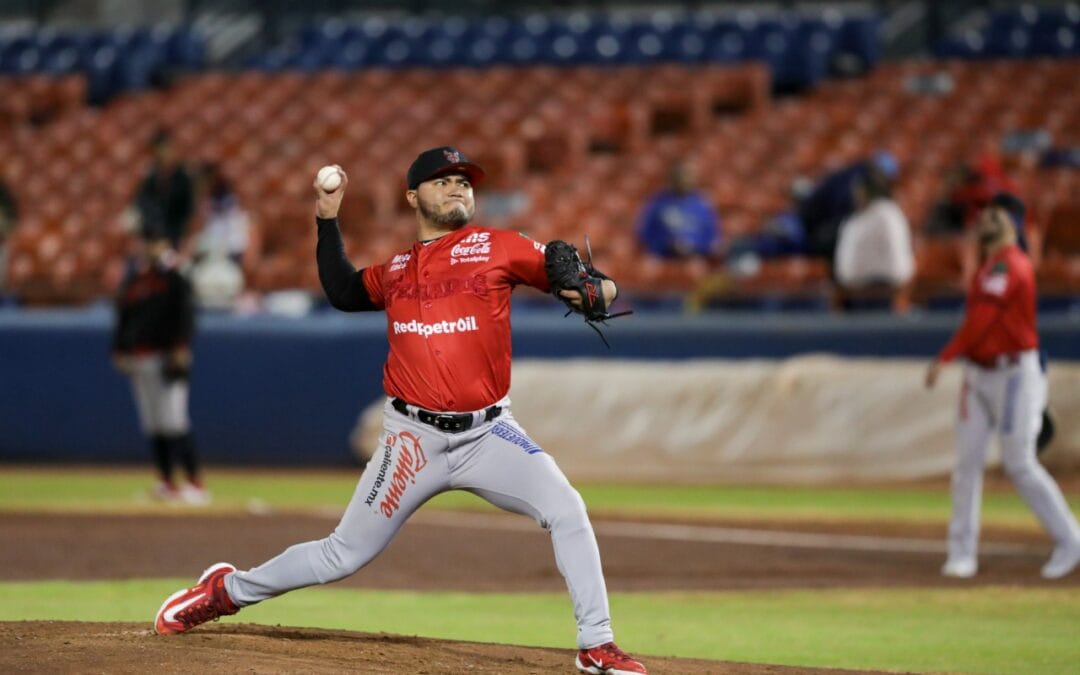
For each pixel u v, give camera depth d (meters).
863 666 24.27
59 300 73.00
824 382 60.06
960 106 89.75
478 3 110.56
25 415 69.81
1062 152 81.62
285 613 29.58
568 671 20.83
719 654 25.36
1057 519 36.12
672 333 63.66
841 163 83.75
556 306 68.94
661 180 83.62
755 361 62.53
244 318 67.38
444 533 44.75
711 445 60.97
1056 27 97.44
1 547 39.91
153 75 108.00
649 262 68.75
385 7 112.31
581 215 79.94
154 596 31.52
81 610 29.28
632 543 42.47
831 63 97.81
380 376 65.69
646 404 61.94
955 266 66.25
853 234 61.56
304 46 109.31
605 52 101.06
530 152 90.31
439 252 20.86
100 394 68.94
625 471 61.69
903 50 103.25
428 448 20.56
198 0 116.00
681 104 92.75
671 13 107.38
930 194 77.75
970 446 36.59
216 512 49.25
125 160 96.69
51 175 96.00
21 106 105.19
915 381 59.19
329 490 57.56
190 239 71.50
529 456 20.48
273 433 66.81
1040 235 69.38
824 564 38.53
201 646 21.11
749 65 94.69
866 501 53.88
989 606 31.72
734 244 68.19
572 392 62.69
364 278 21.44
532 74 98.75
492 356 20.56
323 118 97.12
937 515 49.50
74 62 107.94
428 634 27.06
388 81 101.19
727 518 48.69
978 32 100.56
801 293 63.53
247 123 98.25
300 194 88.00
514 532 45.09
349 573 21.33
